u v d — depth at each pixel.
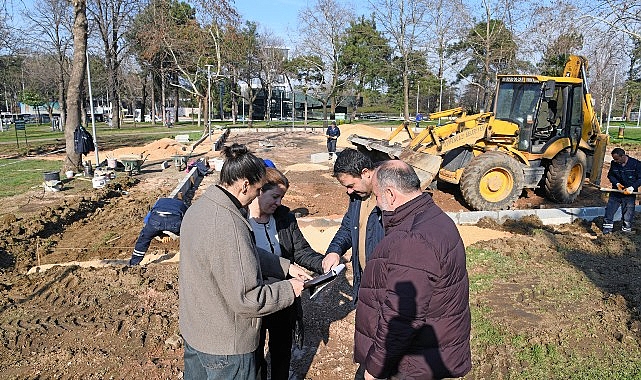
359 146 11.59
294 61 46.72
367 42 45.12
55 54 39.88
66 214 8.72
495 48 29.98
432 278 2.30
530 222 8.43
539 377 3.77
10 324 4.58
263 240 3.39
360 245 3.35
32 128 40.66
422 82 46.53
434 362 2.44
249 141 25.88
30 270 6.16
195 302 2.43
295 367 3.98
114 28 40.16
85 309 4.93
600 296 5.25
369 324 2.60
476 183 9.31
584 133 10.92
